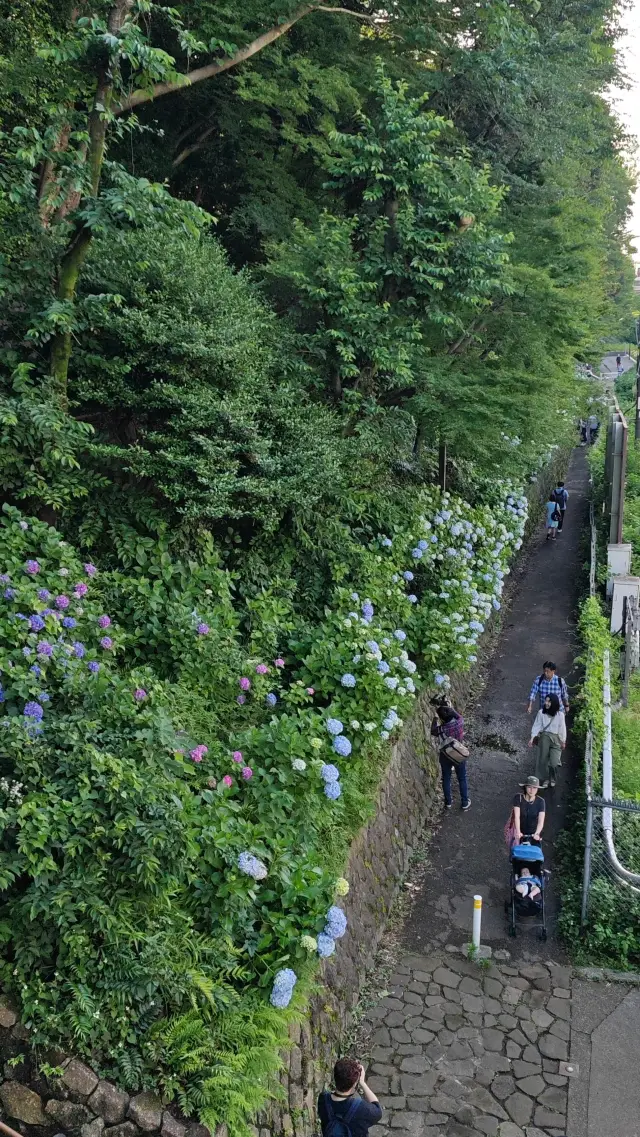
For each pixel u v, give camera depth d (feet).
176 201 22.95
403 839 28.48
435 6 38.78
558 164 47.55
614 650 43.65
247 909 18.15
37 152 21.20
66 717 16.84
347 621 27.71
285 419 28.76
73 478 23.12
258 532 28.94
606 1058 20.97
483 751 36.29
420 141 32.94
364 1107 15.33
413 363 35.06
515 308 38.04
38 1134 14.10
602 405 61.82
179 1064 14.90
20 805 15.26
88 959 15.21
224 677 23.06
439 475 48.16
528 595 56.44
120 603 23.30
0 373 23.62
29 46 24.88
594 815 27.43
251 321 29.60
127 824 15.60
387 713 26.55
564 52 45.60
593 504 71.97
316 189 45.32
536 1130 18.84
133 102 26.40
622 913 25.05
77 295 24.89
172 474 25.00
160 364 25.88
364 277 34.06
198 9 35.32
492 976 23.66
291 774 21.39
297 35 40.75
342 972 21.80
